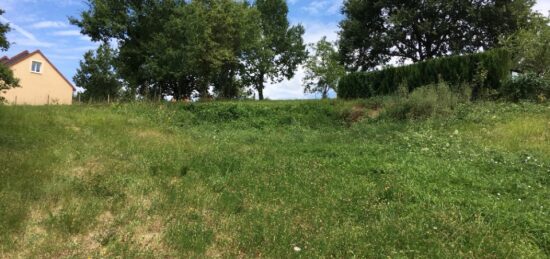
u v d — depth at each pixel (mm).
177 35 29938
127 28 36062
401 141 10797
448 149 9531
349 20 32875
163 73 31594
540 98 14125
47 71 45750
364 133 12898
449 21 29266
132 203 5957
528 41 17266
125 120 14898
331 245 4590
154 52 32844
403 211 5730
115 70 40250
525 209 5664
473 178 7129
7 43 16797
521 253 4473
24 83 44156
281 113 16938
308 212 5703
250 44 28172
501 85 14828
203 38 23750
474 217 5363
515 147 9547
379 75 18188
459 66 15477
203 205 6008
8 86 23188
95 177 6957
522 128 10992
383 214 5559
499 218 5328
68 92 47312
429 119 12914
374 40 31484
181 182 7168
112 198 6098
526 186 6688
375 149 9984
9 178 6520
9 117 12664
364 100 17062
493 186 6730
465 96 14445
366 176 7605
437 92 14500
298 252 4469
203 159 8852
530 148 9391
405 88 15672
